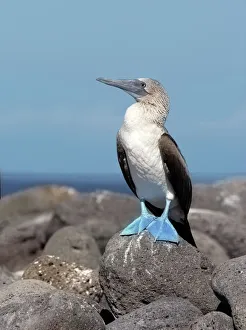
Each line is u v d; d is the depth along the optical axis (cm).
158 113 1305
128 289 1244
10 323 1066
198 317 1124
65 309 1065
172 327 1118
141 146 1284
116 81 1328
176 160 1289
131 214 2738
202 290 1238
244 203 3023
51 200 3341
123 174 1344
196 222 2289
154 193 1320
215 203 3022
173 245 1247
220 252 2014
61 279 1383
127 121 1294
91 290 1377
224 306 1225
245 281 1135
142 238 1252
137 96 1315
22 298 1159
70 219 2552
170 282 1234
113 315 1292
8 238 2227
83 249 1798
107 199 2756
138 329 1113
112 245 1273
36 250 2239
